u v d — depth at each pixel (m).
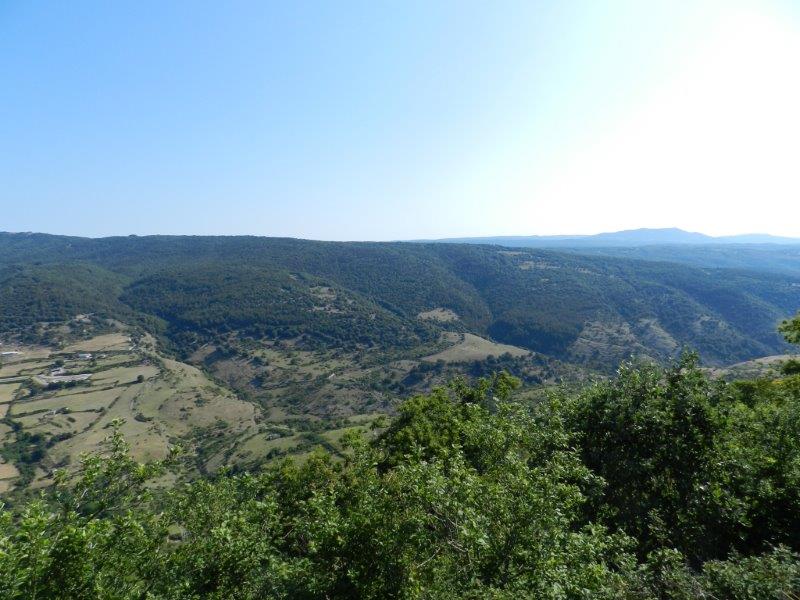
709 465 11.73
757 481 11.07
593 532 8.20
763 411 13.91
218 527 8.87
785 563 7.18
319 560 9.31
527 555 7.32
